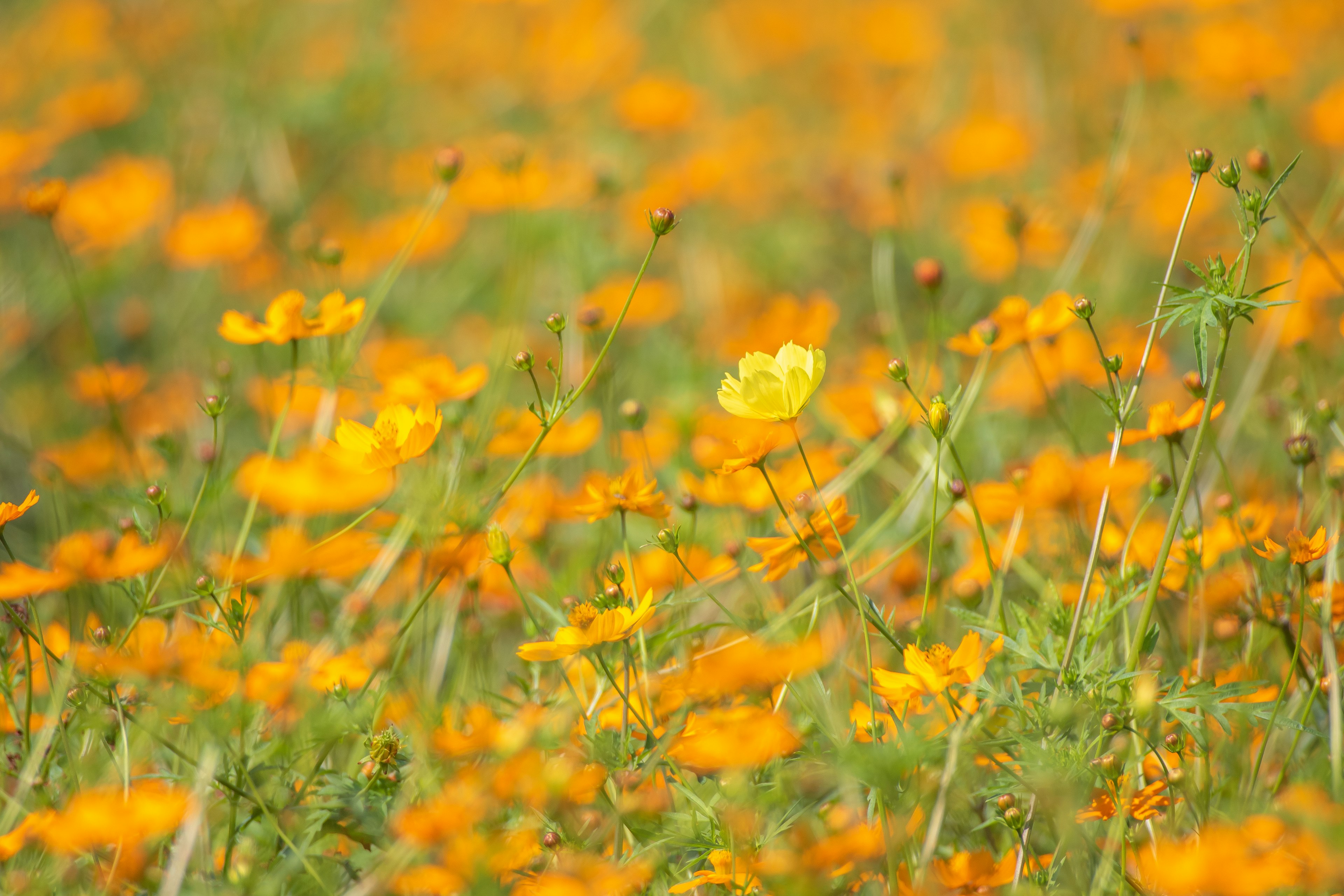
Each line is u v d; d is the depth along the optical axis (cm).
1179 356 408
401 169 550
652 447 356
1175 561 328
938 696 316
